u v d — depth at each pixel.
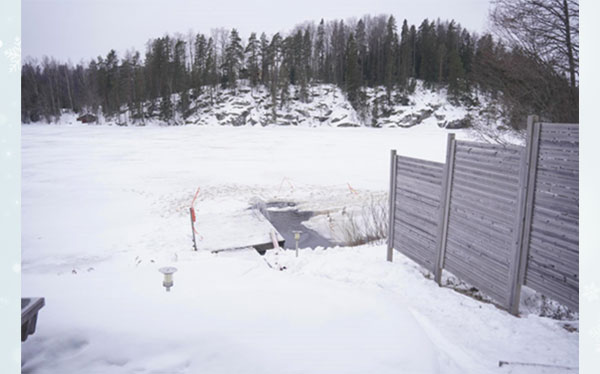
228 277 3.73
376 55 62.03
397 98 52.84
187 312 2.52
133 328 2.25
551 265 3.22
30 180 14.32
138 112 55.53
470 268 4.22
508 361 2.56
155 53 59.56
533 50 8.09
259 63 63.69
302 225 9.59
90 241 7.65
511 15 8.53
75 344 2.11
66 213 9.97
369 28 66.44
